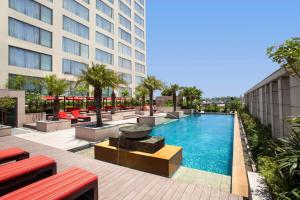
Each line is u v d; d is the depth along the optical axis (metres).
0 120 15.52
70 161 6.83
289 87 8.95
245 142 11.19
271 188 3.70
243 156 8.12
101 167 6.28
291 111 7.99
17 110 15.47
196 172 6.84
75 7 32.25
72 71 31.31
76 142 10.44
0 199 3.01
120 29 46.44
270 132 11.42
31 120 16.58
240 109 33.50
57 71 28.23
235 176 6.04
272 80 10.45
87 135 10.92
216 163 9.01
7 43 21.80
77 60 32.16
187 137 15.21
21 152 5.94
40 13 26.05
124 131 7.04
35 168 4.45
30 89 24.14
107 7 41.41
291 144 4.30
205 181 6.18
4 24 21.52
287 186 3.52
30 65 24.59
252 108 22.69
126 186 5.03
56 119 15.42
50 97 21.39
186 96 37.66
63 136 11.99
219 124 22.45
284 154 4.13
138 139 7.23
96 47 37.06
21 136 11.97
